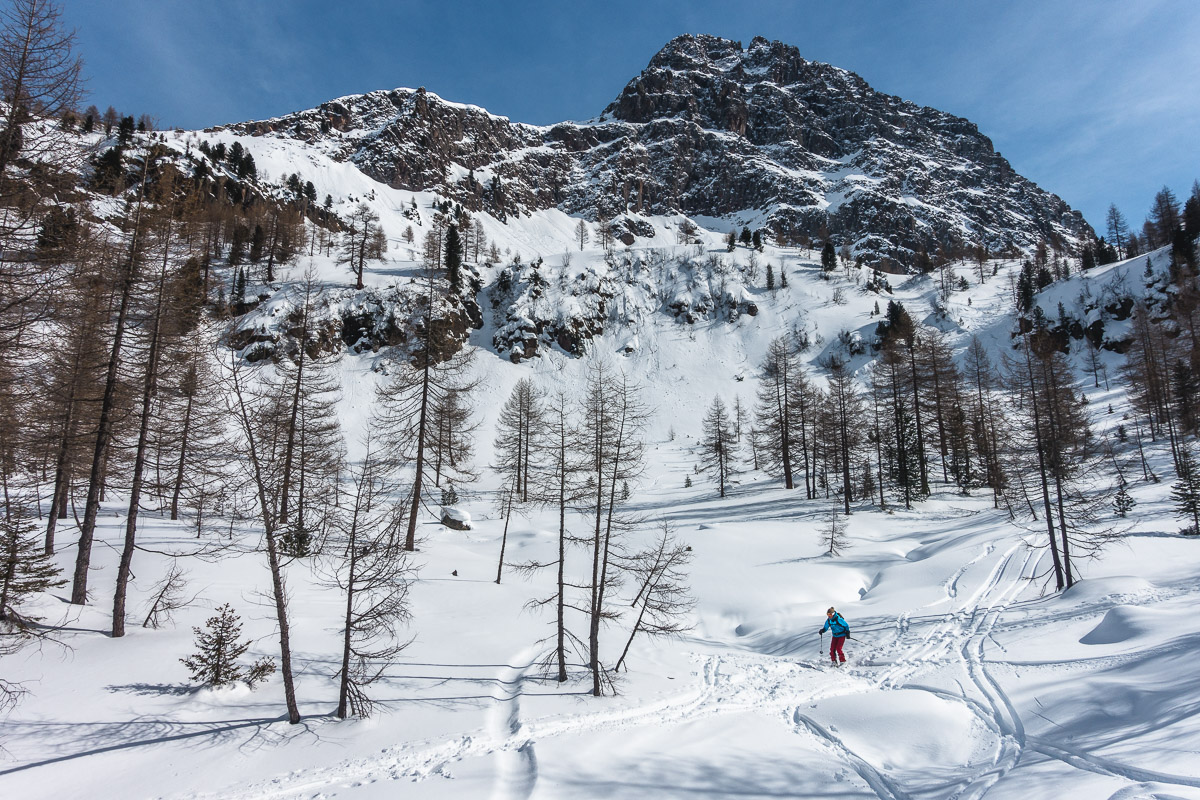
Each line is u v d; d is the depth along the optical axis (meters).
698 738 11.12
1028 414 22.00
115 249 14.56
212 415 17.81
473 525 37.84
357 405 62.75
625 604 22.34
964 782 8.41
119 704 11.23
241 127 175.00
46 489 28.34
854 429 39.16
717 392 83.12
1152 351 50.00
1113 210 123.69
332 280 84.81
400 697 12.62
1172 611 13.01
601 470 15.71
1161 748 6.96
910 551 28.16
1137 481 35.78
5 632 12.78
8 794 8.51
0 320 11.62
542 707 12.34
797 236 194.25
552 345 89.75
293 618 16.72
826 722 11.88
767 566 26.16
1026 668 12.73
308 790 9.09
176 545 21.86
